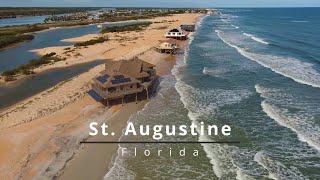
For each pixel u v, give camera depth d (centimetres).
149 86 4078
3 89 4616
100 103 3850
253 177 2384
